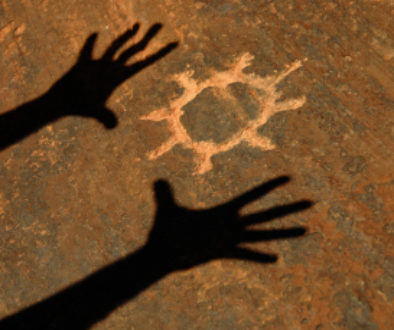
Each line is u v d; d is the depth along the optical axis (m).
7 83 1.64
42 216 1.55
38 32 1.67
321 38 1.59
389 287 1.46
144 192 1.54
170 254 1.51
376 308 1.46
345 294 1.46
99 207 1.55
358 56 1.57
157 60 1.62
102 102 1.60
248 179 1.53
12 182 1.58
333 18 1.60
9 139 1.60
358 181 1.51
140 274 1.50
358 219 1.49
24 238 1.54
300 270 1.48
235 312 1.48
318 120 1.55
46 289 1.52
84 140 1.58
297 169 1.53
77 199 1.55
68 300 1.51
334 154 1.53
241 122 1.56
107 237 1.53
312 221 1.50
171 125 1.58
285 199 1.52
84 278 1.51
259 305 1.48
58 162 1.58
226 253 1.50
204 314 1.48
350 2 1.61
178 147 1.56
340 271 1.47
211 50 1.61
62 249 1.53
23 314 1.51
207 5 1.64
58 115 1.60
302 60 1.58
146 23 1.65
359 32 1.59
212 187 1.54
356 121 1.54
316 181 1.52
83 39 1.65
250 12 1.62
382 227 1.49
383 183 1.50
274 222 1.51
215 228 1.51
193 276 1.50
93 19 1.66
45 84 1.63
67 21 1.67
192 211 1.53
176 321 1.48
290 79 1.58
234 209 1.52
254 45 1.60
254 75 1.59
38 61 1.65
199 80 1.60
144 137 1.58
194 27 1.63
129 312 1.49
